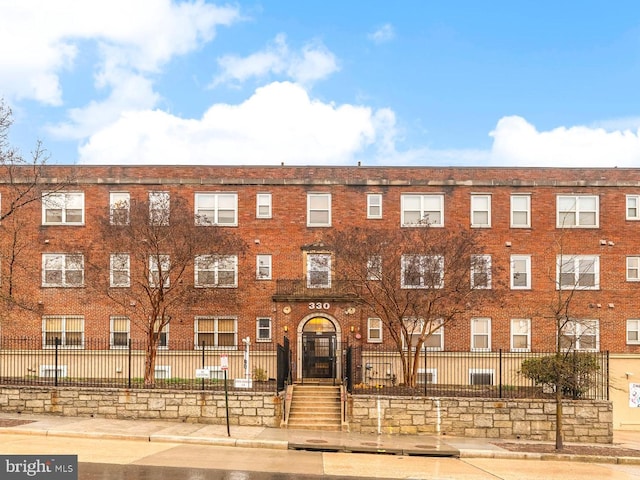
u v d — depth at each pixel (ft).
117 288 102.27
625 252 108.17
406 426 77.25
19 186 102.27
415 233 98.43
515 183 108.47
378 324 105.19
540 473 58.75
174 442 66.33
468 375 104.53
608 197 108.99
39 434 66.44
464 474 56.44
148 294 91.09
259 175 109.29
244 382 81.76
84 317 105.19
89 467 51.75
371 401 77.51
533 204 108.78
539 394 83.05
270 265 107.14
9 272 99.81
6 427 68.03
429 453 65.92
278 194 108.47
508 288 106.42
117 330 105.09
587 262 107.86
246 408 77.36
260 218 107.76
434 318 93.09
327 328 103.65
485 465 61.93
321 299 102.58
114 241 92.32
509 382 103.96
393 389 84.33
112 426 71.51
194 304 99.19
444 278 91.20
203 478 49.60
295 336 103.04
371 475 54.19
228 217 108.06
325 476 52.90
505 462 64.18
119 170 108.47
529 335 106.22
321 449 65.92
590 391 85.92
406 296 89.61
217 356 104.37
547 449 69.77
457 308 92.79
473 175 109.60
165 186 108.17
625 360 105.19
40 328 104.94
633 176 110.22
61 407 78.48
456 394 82.07
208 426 75.10
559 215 108.78
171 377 103.45
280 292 104.22
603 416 77.46
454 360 104.83
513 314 106.63
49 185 98.99
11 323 102.63
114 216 92.22
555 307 103.45
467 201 108.68
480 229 105.81
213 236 92.63
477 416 77.41
